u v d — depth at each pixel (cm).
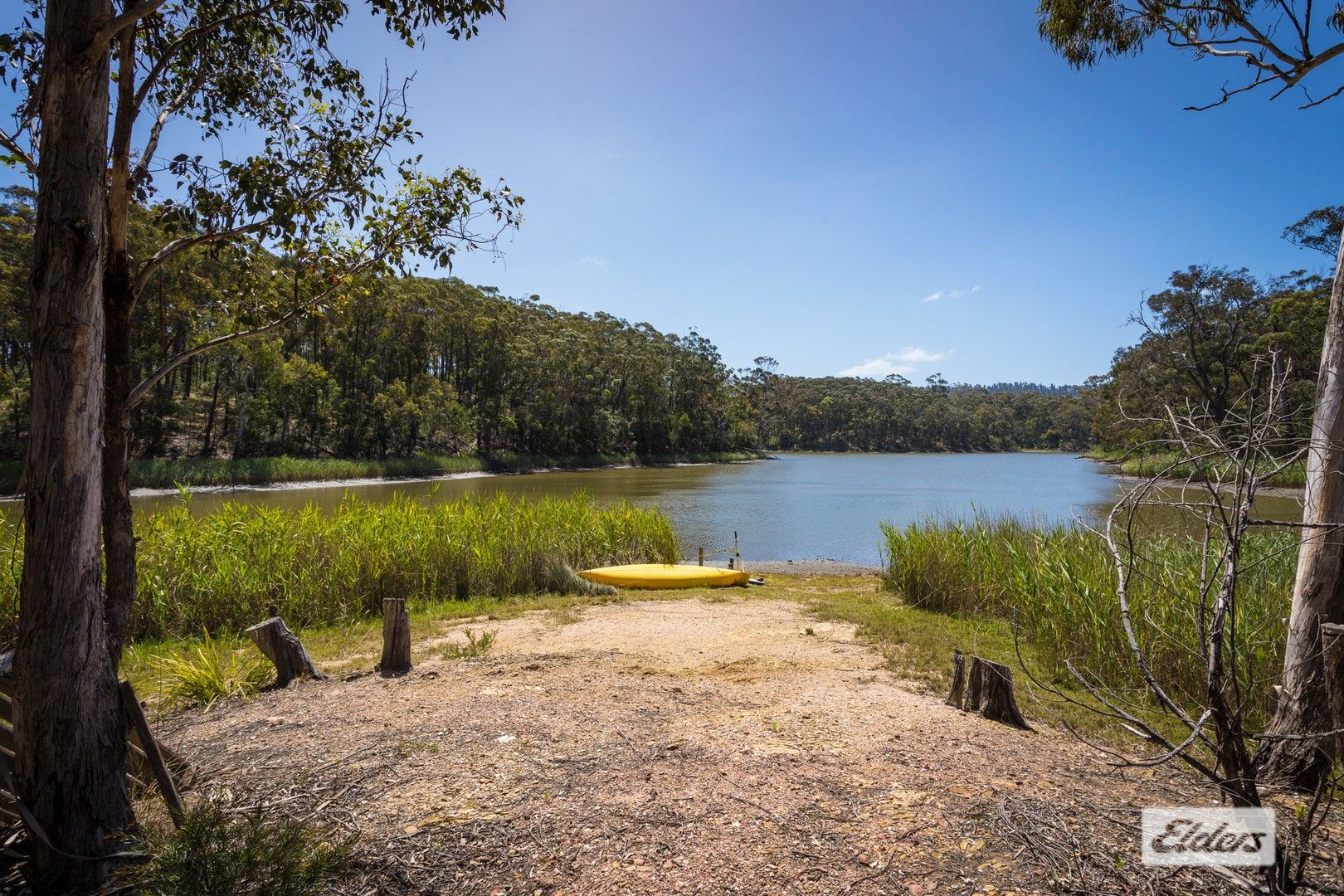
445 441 6419
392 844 313
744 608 1055
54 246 286
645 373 8219
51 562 290
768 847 307
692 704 521
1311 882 283
